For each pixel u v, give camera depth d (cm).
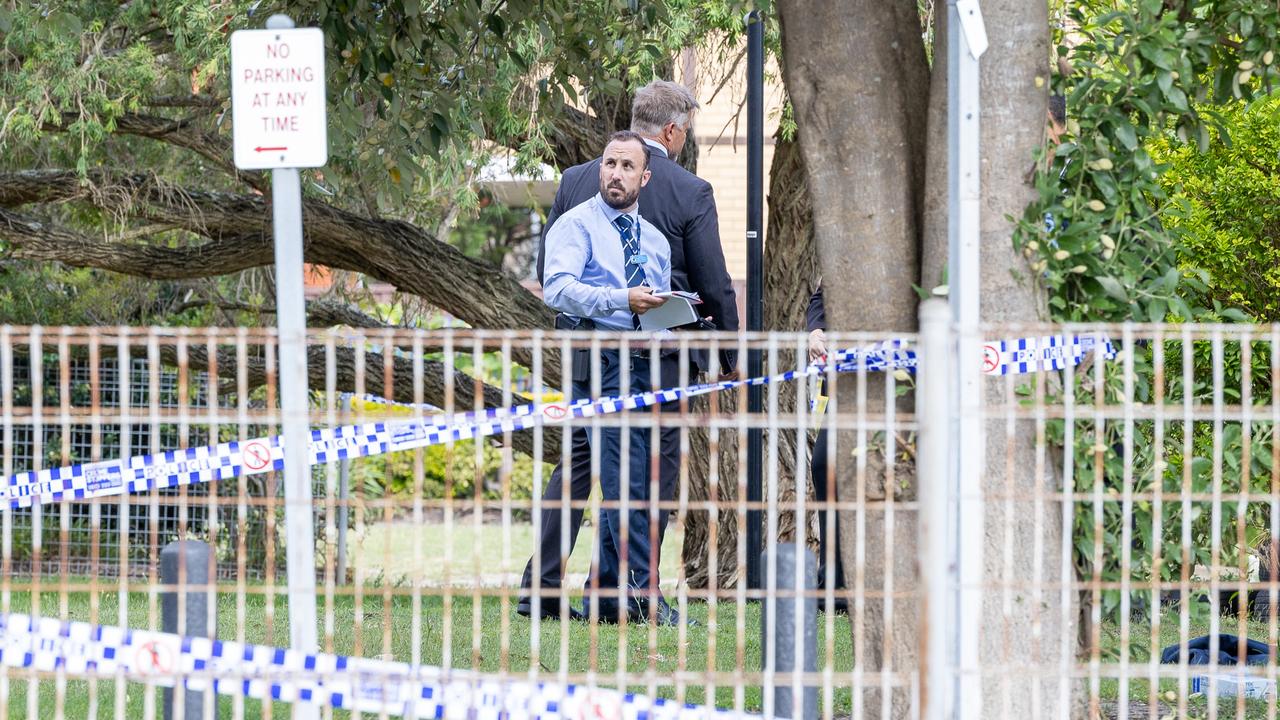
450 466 887
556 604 1725
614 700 880
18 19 1894
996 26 985
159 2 2053
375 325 2816
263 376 2723
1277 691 1280
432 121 1678
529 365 2438
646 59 2033
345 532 2292
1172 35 1003
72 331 830
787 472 2130
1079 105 1042
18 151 2542
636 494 1686
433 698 873
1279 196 1655
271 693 868
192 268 2470
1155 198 1141
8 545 898
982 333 858
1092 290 1025
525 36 1862
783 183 2158
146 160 2588
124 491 859
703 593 888
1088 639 1052
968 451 880
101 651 861
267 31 951
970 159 937
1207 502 1075
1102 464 997
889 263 1033
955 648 873
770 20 2011
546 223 1798
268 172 2261
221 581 2269
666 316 1612
